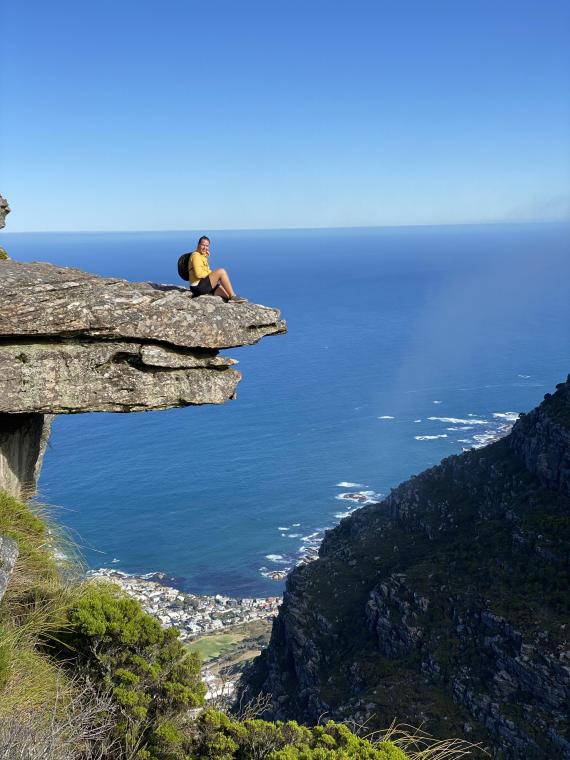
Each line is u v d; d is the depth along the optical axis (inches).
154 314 563.8
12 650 415.8
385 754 419.2
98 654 451.5
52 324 537.6
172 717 444.1
